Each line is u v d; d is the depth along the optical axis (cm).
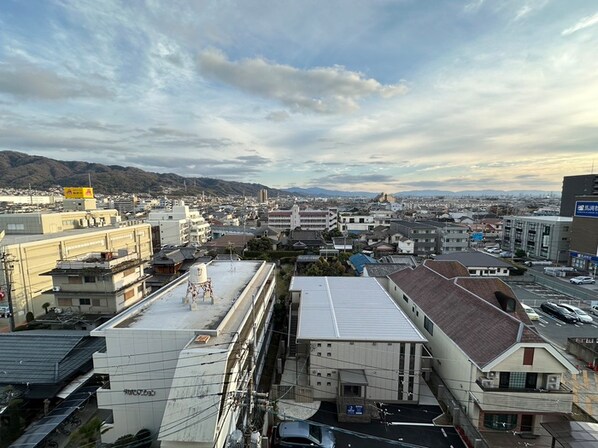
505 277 4644
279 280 4744
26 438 1576
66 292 2925
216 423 1285
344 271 4541
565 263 5572
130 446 1523
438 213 13312
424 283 2933
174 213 8012
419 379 1980
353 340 1972
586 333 2911
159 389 1652
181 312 1952
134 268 3294
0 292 3128
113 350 1672
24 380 1836
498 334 1777
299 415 1867
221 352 1465
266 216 11288
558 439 1384
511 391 1620
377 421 1822
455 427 1773
